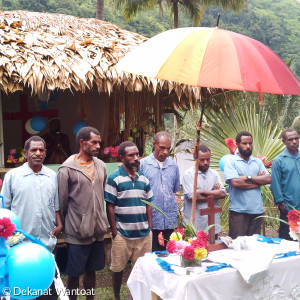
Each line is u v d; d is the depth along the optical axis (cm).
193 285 309
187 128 809
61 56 580
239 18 3975
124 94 711
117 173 447
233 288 327
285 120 1184
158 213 480
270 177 496
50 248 405
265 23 4191
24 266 281
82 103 723
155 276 344
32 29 661
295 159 507
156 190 479
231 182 490
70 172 420
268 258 340
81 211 417
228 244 380
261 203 500
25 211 394
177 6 2195
